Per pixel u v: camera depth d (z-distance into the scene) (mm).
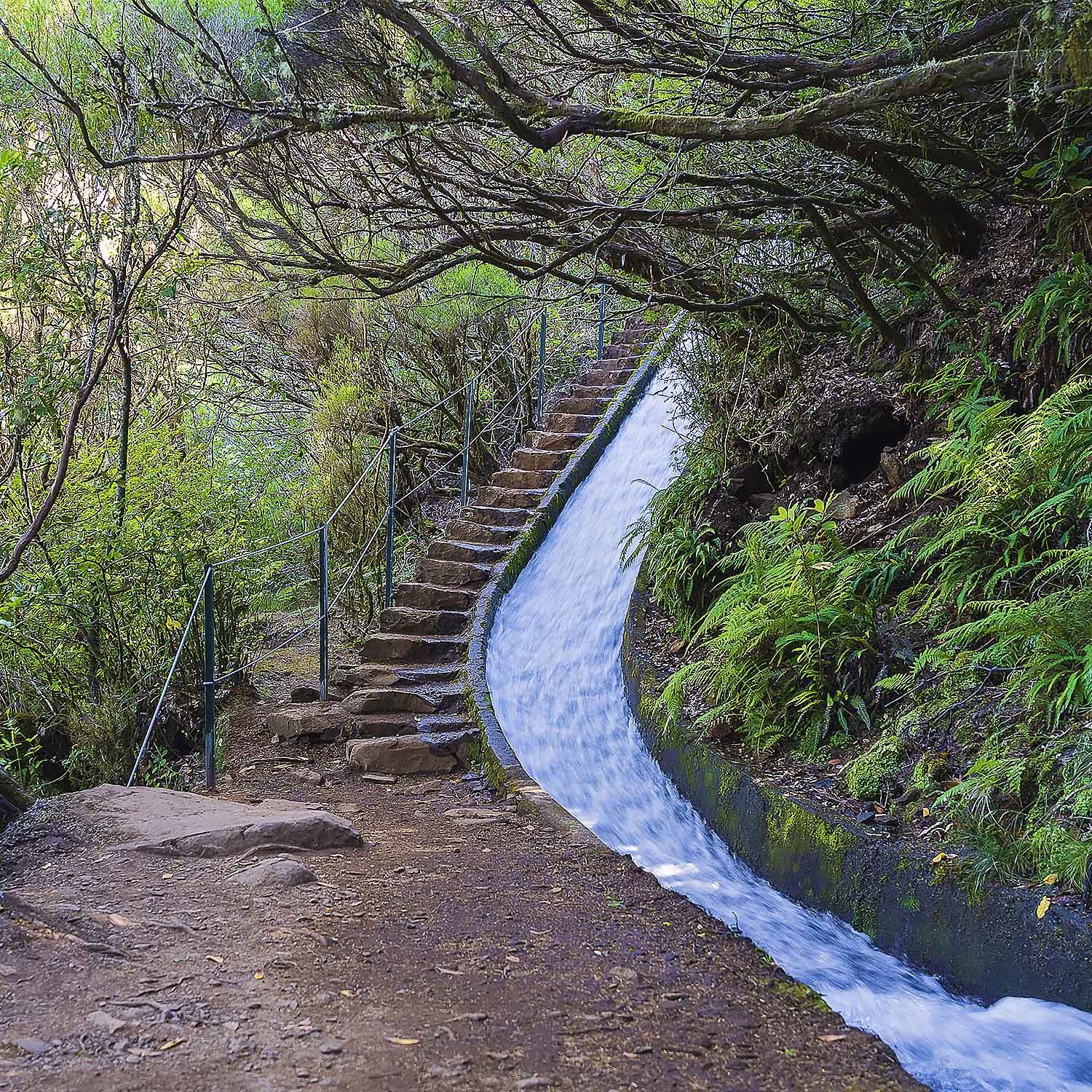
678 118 4793
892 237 6746
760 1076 2920
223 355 11211
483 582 9148
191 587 8047
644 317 9352
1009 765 4281
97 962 3346
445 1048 2938
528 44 5793
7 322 7254
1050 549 5160
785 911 4840
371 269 6840
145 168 7195
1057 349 5816
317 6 5445
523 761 6953
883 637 5711
